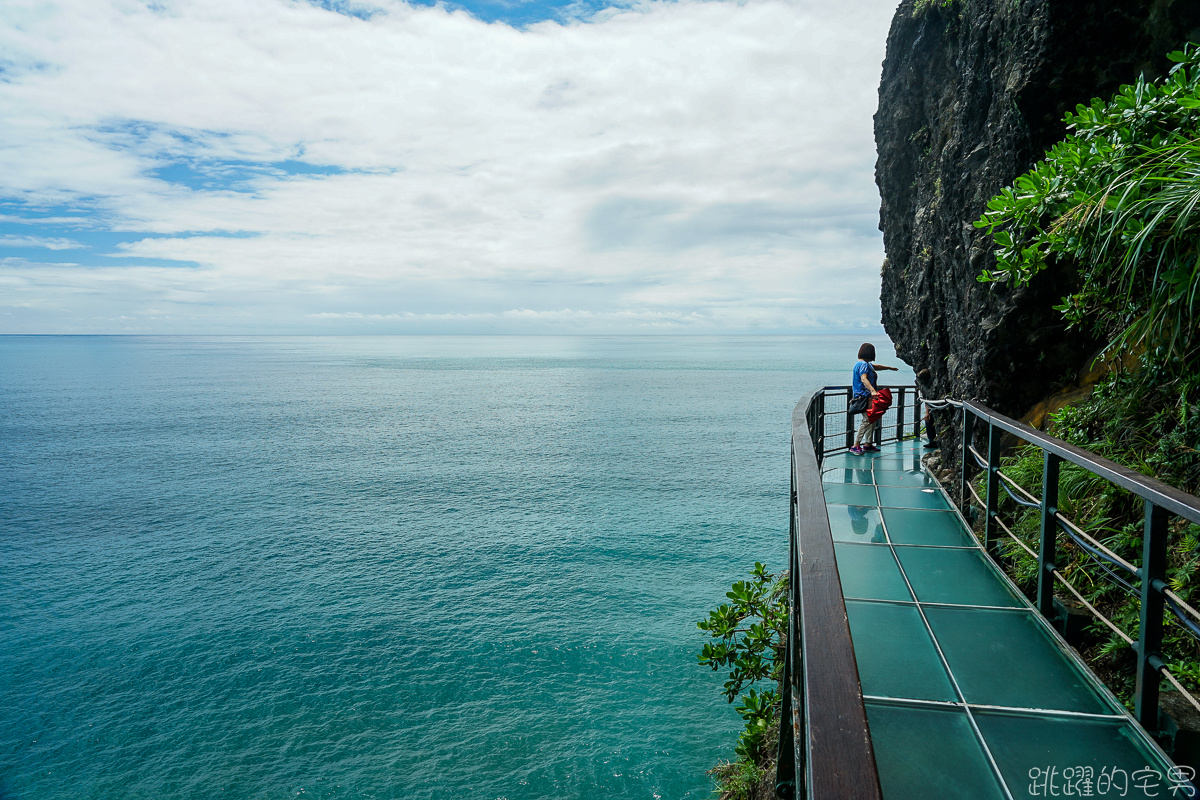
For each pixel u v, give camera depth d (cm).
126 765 2309
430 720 2508
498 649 3056
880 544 530
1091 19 578
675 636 3147
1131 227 344
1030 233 605
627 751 2273
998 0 712
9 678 2900
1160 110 350
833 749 120
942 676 325
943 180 869
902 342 1249
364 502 5959
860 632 375
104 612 3600
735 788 786
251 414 12888
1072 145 400
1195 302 347
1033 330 652
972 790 242
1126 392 493
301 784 2184
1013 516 544
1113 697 299
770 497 5806
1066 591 423
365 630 3300
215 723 2538
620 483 6462
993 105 719
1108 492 448
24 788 2208
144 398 16125
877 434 955
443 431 10400
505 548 4531
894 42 1134
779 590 721
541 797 2078
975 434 725
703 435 9612
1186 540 373
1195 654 342
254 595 3797
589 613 3434
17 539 4966
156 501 6091
